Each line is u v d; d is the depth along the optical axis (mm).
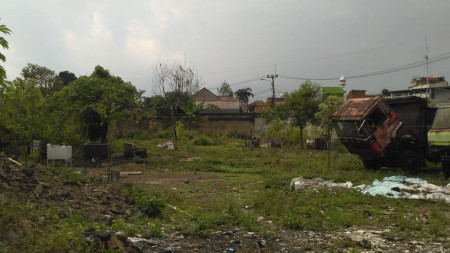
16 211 6070
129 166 19531
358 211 9562
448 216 9086
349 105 17797
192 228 7418
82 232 5781
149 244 6391
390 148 17109
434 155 15445
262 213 9352
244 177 16578
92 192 9312
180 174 17359
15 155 15289
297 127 33844
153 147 28875
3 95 6820
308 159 21609
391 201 10648
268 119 33375
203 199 11164
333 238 7309
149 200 8695
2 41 5621
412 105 17375
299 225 8016
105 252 5301
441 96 29688
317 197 11172
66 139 20797
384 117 16938
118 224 6984
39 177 8930
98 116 24375
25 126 17641
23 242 5086
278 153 25719
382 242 7066
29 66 42594
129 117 25734
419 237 7340
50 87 42250
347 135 17750
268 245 6801
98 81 24156
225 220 8039
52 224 6332
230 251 6344
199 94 62531
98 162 20531
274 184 13828
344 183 13844
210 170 18969
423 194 11266
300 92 31328
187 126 41844
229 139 39000
